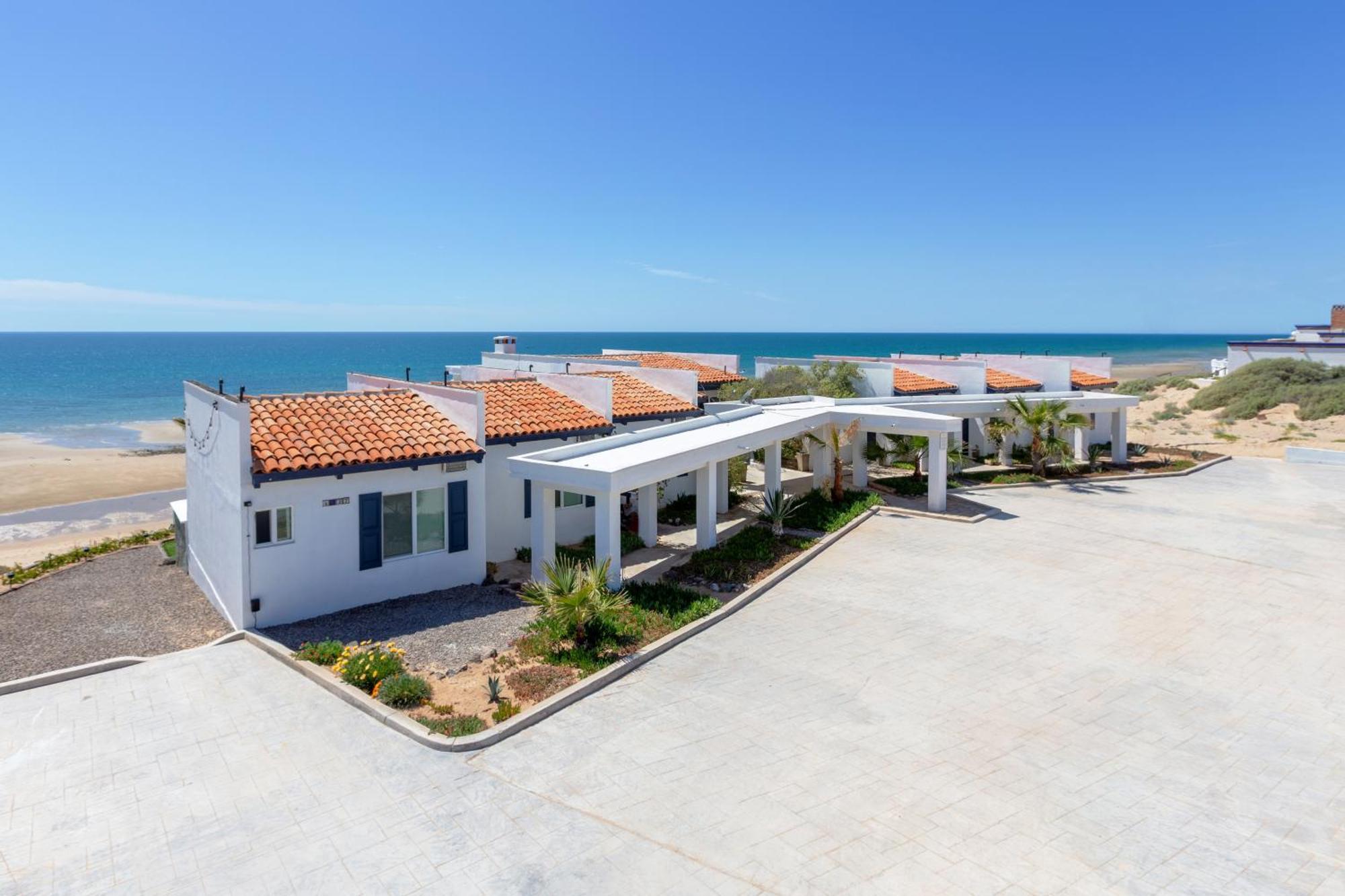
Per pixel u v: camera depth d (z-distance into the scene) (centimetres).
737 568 1770
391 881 767
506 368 3200
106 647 1442
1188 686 1215
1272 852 809
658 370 2606
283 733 1077
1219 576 1767
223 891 756
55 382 10606
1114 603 1593
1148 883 759
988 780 942
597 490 1567
